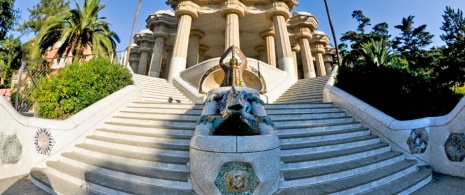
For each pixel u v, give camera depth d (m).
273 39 25.59
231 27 19.86
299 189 4.23
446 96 8.81
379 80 9.05
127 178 4.65
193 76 15.77
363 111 8.01
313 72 24.73
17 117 5.72
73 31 17.00
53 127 6.25
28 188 4.93
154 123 7.17
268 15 21.53
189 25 21.02
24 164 5.79
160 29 25.80
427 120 6.59
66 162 5.88
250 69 13.98
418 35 34.47
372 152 6.29
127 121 7.68
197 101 13.08
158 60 25.09
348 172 4.96
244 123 4.42
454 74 15.74
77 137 6.73
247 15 22.22
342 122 8.00
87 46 18.95
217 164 3.67
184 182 4.22
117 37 19.89
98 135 7.07
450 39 17.86
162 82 15.87
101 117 7.59
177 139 5.83
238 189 3.68
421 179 5.33
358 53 33.12
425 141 6.48
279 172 4.12
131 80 10.43
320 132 6.93
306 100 12.52
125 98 8.90
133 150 5.79
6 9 21.91
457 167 5.90
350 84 9.95
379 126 7.42
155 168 4.90
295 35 25.91
